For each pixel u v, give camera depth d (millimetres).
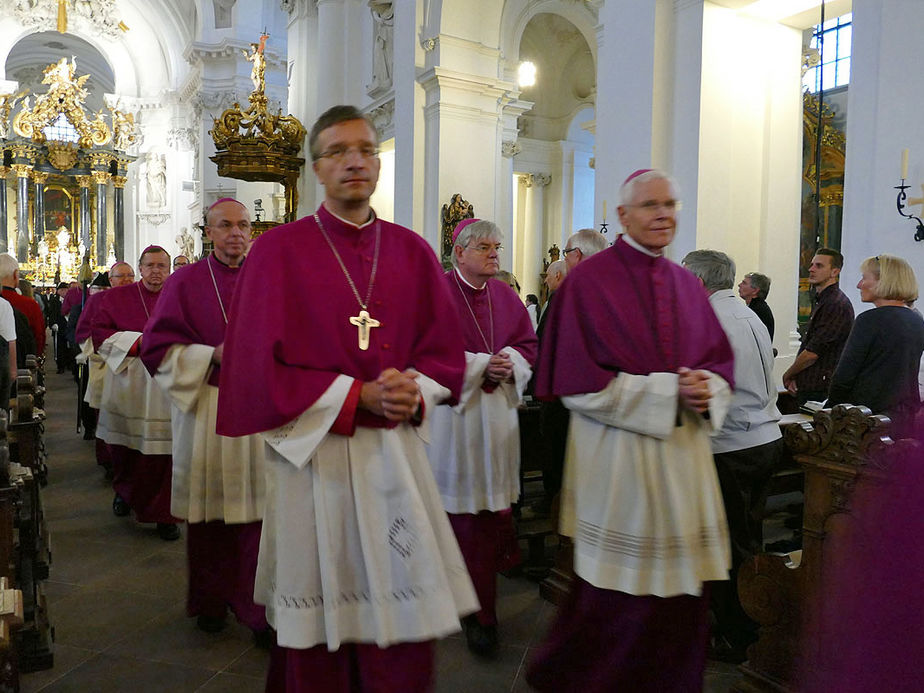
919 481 545
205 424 3299
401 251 2121
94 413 7898
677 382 2309
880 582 540
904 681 513
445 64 11016
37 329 6715
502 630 3523
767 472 3160
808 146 13898
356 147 2004
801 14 6496
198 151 25969
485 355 3361
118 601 3859
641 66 6512
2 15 29234
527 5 12898
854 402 3531
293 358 1934
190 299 3324
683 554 2344
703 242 6355
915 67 4648
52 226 33000
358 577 1943
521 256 19562
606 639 2480
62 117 33688
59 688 2973
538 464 4758
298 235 2020
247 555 3250
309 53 17969
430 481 2068
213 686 2994
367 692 1949
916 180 4648
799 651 2516
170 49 31188
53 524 5191
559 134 19406
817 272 4797
